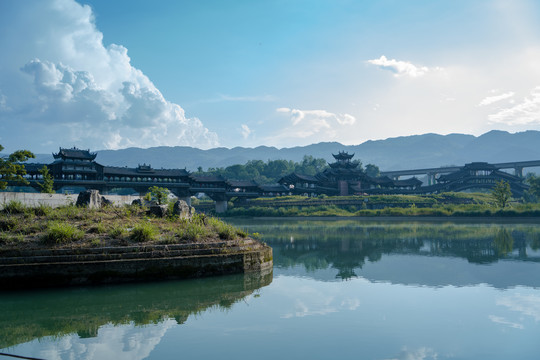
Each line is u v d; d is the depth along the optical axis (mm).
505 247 41844
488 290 22453
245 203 137000
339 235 58062
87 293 20766
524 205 98312
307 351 13648
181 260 23359
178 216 30375
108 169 114562
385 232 62000
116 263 22094
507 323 16609
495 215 91562
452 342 14477
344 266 30828
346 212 114812
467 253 37594
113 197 36125
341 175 169000
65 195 32438
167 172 127125
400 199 119625
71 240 23062
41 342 14641
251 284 23719
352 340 14695
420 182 181125
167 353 13469
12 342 14672
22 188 103500
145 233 24359
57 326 16359
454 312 18172
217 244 25297
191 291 21547
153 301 19828
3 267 20641
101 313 17969
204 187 135125
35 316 17516
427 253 37875
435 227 71375
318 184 160250
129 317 17516
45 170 64000
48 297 20078
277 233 62625
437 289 22734
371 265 31219
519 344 14273
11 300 19688
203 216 32219
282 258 35469
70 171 107125
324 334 15328
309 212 116438
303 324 16500
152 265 22734
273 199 135125
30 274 20938
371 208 118812
